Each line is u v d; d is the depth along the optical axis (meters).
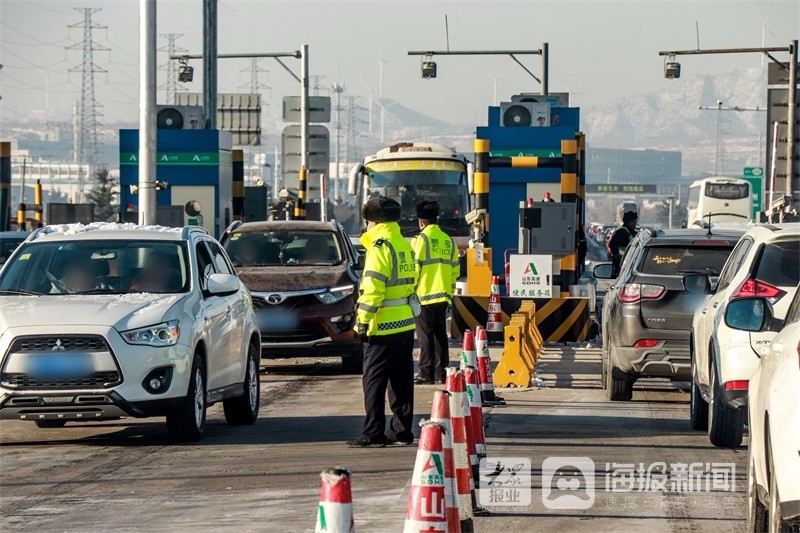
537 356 55.31
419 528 16.22
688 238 40.75
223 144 90.75
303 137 112.94
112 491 26.97
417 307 32.94
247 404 37.78
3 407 31.84
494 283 60.69
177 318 33.12
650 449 32.00
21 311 32.59
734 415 31.55
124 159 92.00
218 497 26.19
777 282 30.19
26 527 23.48
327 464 30.05
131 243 36.34
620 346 40.47
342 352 49.66
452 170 90.81
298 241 52.81
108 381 31.94
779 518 18.52
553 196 84.31
